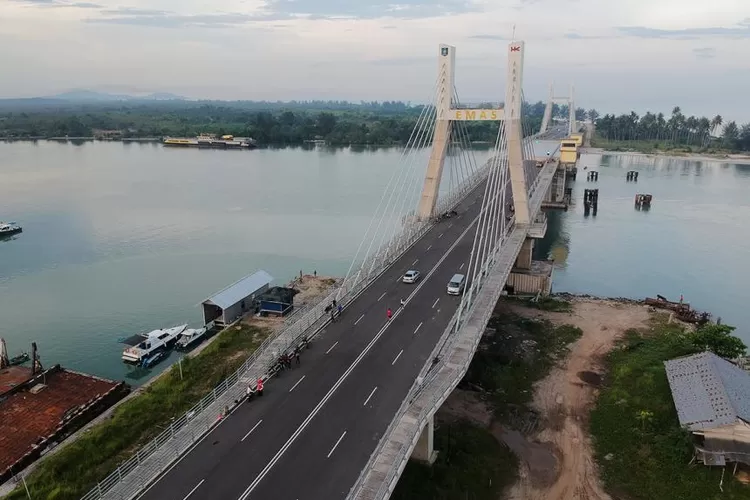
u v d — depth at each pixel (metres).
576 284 87.62
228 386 42.31
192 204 137.25
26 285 84.50
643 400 47.16
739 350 53.69
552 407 49.09
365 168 198.62
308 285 79.81
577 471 40.72
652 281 89.00
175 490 29.91
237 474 31.05
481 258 66.81
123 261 95.44
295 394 39.12
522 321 67.19
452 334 46.16
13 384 49.41
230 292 68.12
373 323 50.31
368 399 38.22
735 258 100.44
